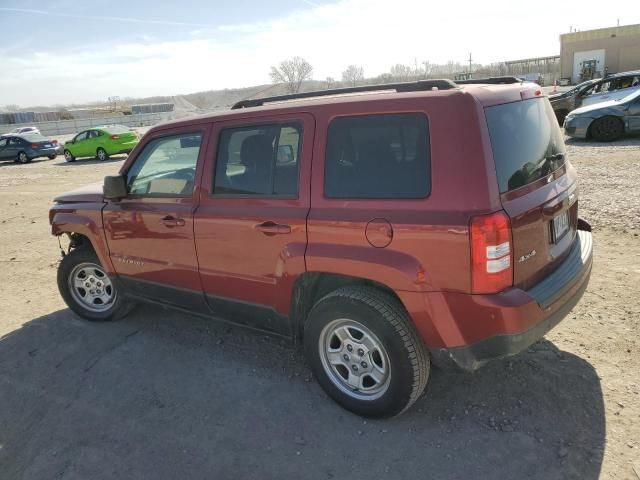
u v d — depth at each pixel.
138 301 4.52
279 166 3.30
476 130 2.63
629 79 16.20
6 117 72.88
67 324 4.91
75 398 3.69
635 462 2.67
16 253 7.77
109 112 78.94
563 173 3.36
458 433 3.00
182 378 3.81
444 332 2.77
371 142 2.93
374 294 2.97
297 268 3.18
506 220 2.60
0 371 4.16
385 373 3.03
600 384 3.32
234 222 3.47
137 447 3.12
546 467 2.70
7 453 3.22
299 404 3.40
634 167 9.62
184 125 3.85
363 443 2.99
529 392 3.30
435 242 2.67
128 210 4.17
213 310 3.92
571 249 3.42
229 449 3.03
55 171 19.92
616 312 4.21
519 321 2.65
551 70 63.97
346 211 2.98
